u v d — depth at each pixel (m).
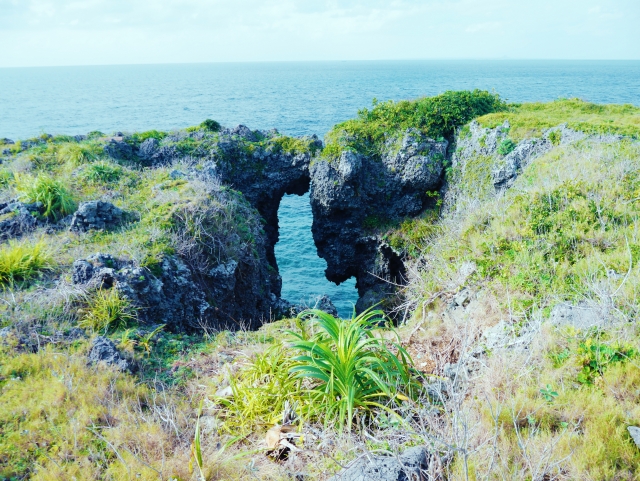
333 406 5.09
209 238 12.85
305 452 4.75
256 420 5.52
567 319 6.34
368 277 23.12
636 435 4.15
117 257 10.14
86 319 8.10
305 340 6.25
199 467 4.45
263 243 17.86
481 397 5.28
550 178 11.81
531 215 9.70
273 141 24.03
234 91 171.75
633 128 15.79
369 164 22.09
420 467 4.10
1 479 4.66
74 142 19.59
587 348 5.42
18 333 7.37
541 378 5.35
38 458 4.98
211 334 9.70
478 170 18.72
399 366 5.59
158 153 20.45
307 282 27.16
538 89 146.38
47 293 8.62
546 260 8.23
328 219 23.33
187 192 14.54
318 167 22.22
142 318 8.85
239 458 4.93
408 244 20.94
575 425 4.38
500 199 12.18
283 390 5.62
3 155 17.80
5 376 6.36
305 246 32.69
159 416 5.62
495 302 7.61
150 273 9.90
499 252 9.04
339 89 170.25
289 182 24.02
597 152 12.71
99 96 152.62
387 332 8.23
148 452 5.02
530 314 6.96
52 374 6.40
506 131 18.42
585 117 20.03
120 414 5.67
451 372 6.29
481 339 7.00
